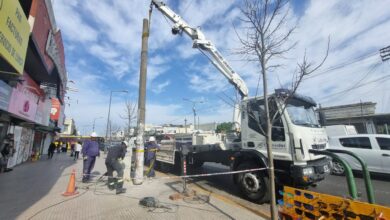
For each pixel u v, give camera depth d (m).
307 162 6.05
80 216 4.98
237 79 12.12
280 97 6.21
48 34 9.75
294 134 6.02
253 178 6.62
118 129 49.81
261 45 4.62
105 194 6.88
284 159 6.16
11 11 4.62
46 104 18.19
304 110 6.88
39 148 22.88
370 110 29.48
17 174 10.51
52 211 5.25
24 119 13.16
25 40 5.53
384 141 9.90
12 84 10.18
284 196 4.45
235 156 7.30
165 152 12.03
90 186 7.95
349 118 30.39
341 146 10.91
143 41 9.43
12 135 11.67
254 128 7.05
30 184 8.17
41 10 8.27
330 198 3.67
